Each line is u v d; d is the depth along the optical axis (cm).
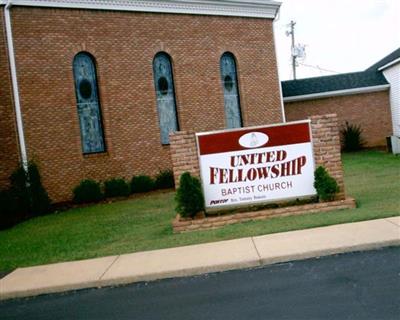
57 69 1545
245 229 849
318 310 463
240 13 1920
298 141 977
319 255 655
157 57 1780
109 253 802
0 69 1463
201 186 973
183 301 543
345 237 704
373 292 494
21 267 777
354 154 2352
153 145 1728
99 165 1617
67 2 1559
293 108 2614
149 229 988
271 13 2000
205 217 970
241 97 1933
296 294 518
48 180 1515
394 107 2598
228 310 495
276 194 979
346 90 2584
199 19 1836
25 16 1491
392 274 543
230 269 648
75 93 1595
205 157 977
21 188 1412
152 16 1734
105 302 575
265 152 975
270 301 506
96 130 1650
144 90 1714
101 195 1555
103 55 1638
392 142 2105
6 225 1253
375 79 2684
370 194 1083
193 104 1820
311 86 2680
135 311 529
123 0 1659
